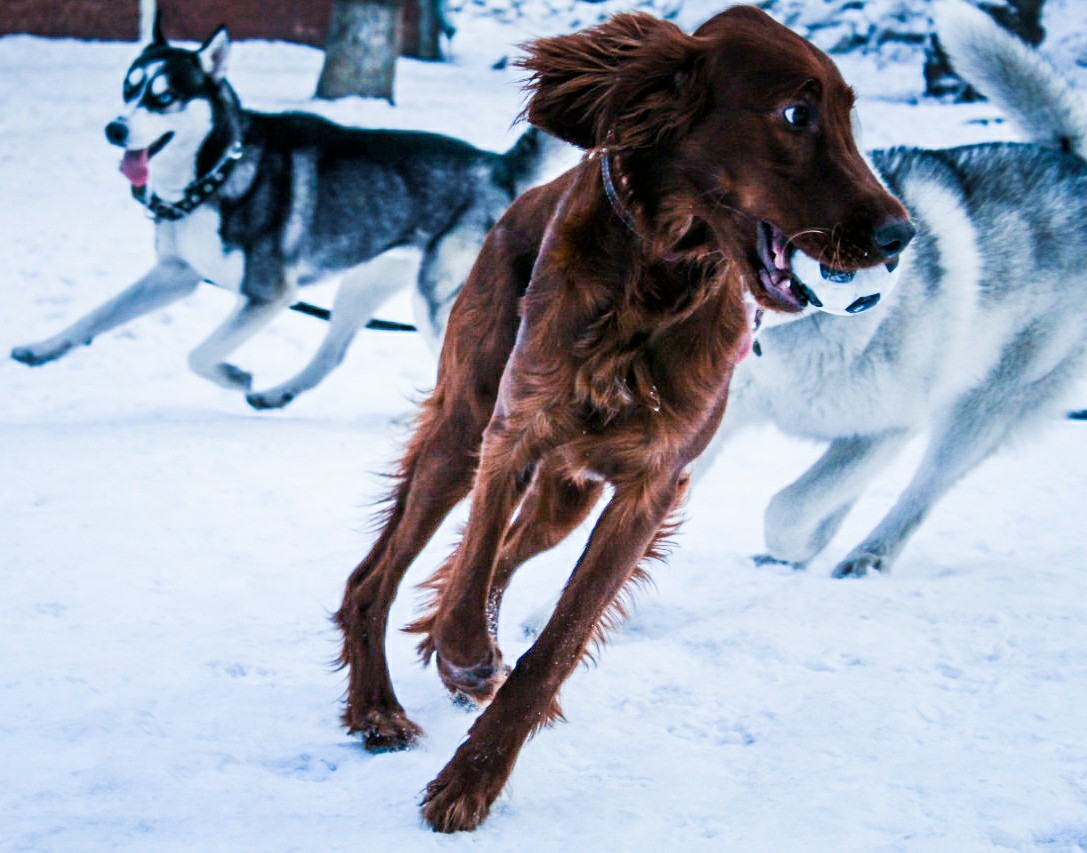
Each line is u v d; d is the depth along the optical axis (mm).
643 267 2914
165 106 7188
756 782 3084
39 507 5398
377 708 3326
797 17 20219
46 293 9852
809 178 2727
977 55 6090
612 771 3174
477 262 3484
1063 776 3033
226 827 2670
